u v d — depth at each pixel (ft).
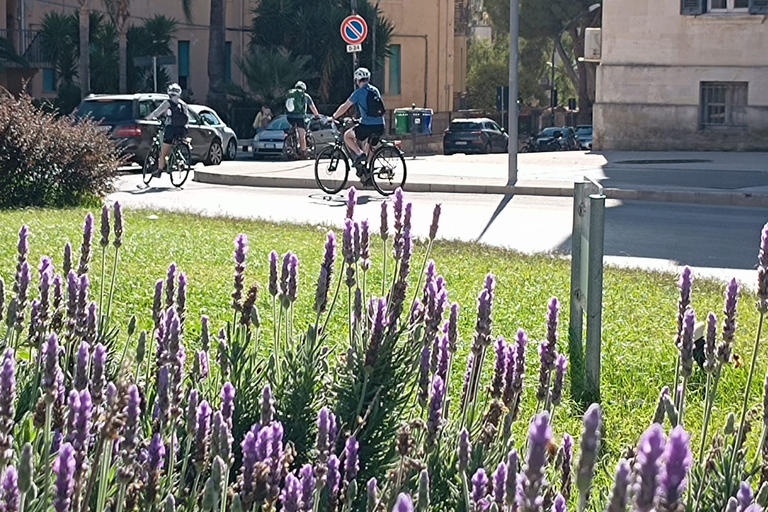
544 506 13.21
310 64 175.32
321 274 16.51
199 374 16.15
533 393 24.08
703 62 125.70
